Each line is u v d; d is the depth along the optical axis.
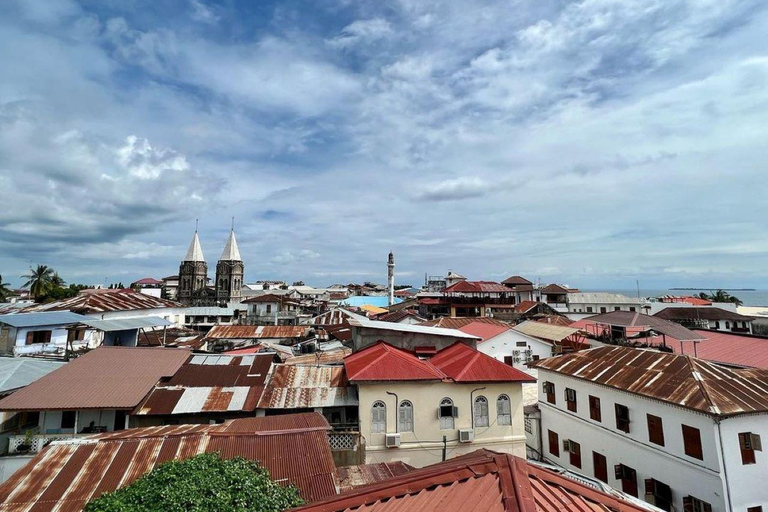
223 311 81.56
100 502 9.88
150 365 24.06
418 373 22.20
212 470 11.12
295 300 97.25
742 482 16.06
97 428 20.33
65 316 37.53
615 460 21.14
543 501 6.86
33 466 13.29
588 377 23.11
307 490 12.77
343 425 21.66
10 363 25.28
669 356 21.73
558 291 90.38
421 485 8.03
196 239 129.00
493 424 22.48
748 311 74.88
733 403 16.77
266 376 24.41
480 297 76.94
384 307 92.88
